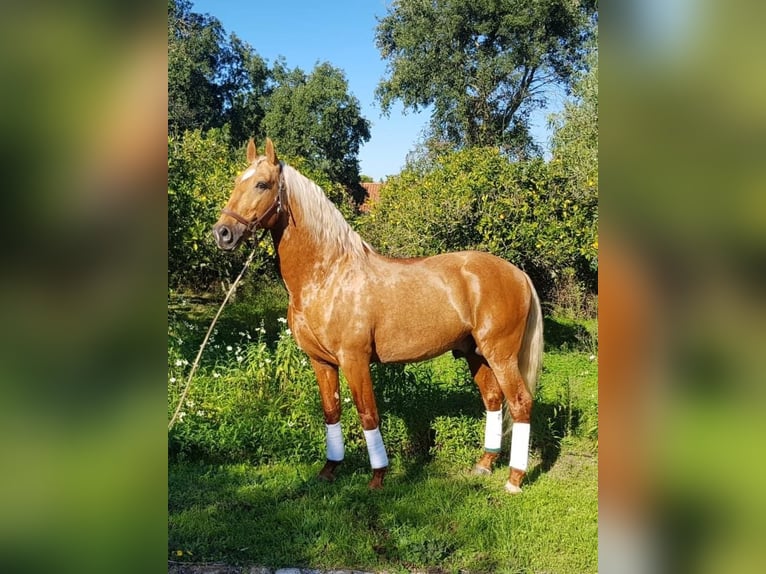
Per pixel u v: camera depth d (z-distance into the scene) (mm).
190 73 24938
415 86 20328
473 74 19906
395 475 3812
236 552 2883
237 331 7320
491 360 3480
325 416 3652
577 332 7941
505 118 20875
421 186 8438
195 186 6586
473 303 3428
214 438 4000
